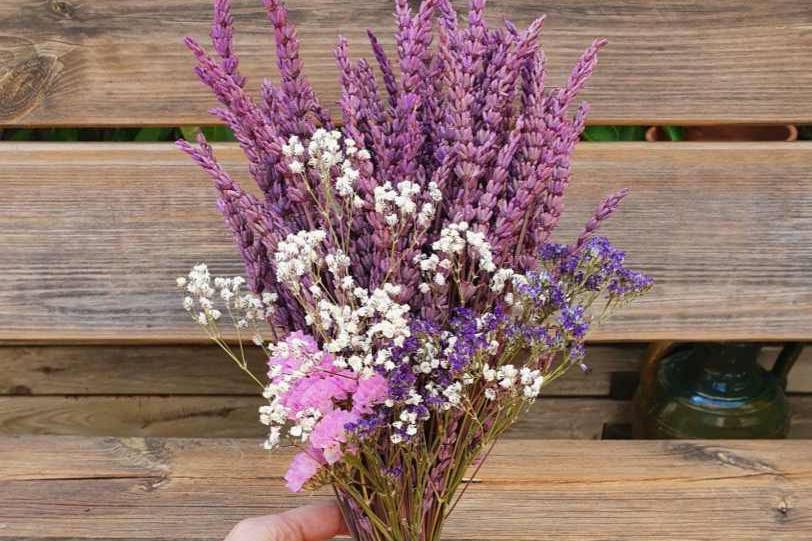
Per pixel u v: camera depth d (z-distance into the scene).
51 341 1.02
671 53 0.88
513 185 0.68
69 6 0.88
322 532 0.76
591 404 1.05
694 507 0.87
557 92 0.68
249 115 0.66
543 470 0.89
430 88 0.69
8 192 0.90
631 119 0.89
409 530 0.70
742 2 0.88
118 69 0.88
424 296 0.68
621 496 0.88
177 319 0.92
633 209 0.91
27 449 0.91
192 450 0.91
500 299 0.69
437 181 0.67
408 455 0.68
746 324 0.92
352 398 0.67
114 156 0.90
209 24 0.88
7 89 0.88
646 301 0.92
